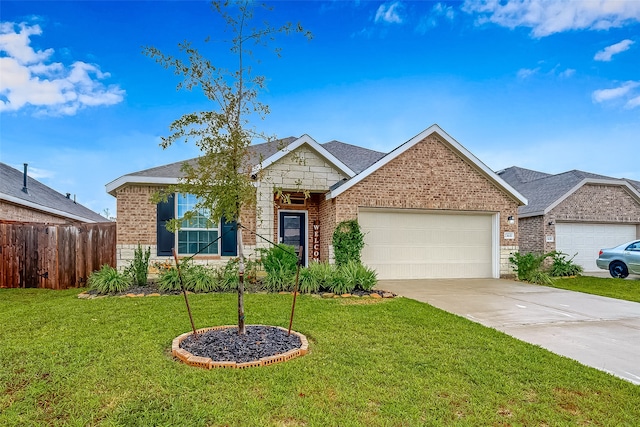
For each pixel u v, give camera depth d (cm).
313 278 891
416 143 1188
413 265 1207
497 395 366
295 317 639
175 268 941
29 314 657
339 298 818
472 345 513
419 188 1187
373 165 1138
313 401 346
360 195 1136
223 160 492
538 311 754
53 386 370
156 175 1071
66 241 1090
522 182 1912
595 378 412
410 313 683
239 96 509
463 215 1255
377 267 1177
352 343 507
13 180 1581
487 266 1267
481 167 1225
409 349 489
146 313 655
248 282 951
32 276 1081
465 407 342
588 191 1552
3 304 818
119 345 486
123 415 317
